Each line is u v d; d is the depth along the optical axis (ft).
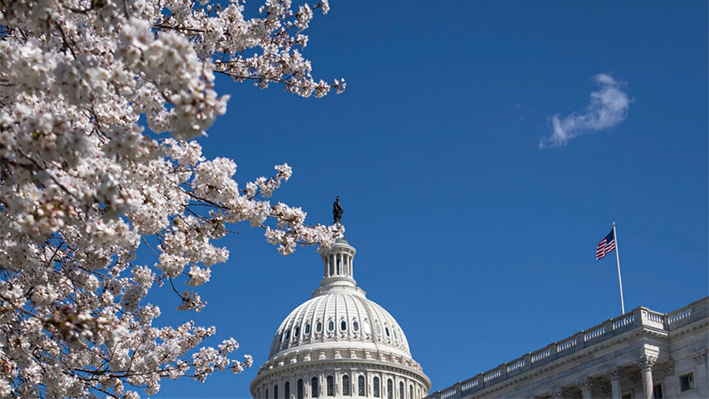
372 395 547.08
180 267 65.26
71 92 44.98
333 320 580.30
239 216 67.10
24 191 46.70
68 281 69.87
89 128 58.95
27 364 64.90
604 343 252.21
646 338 239.91
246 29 72.38
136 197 48.08
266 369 573.33
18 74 44.88
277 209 73.77
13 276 67.41
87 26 58.85
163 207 60.95
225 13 71.87
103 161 46.75
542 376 277.03
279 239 73.51
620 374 248.93
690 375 236.43
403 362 574.97
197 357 90.17
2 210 56.39
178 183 66.69
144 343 86.43
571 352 267.18
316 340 571.69
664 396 240.94
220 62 76.18
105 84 45.34
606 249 270.26
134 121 57.98
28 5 44.73
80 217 49.14
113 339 49.80
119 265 81.15
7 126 44.62
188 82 41.50
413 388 569.23
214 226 67.72
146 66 42.19
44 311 65.92
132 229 57.57
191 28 65.31
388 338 584.81
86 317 48.57
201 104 41.70
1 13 45.91
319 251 75.72
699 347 233.96
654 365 243.19
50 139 44.04
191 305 73.41
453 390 317.63
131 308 71.36
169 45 41.24
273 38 79.92
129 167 56.54
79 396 72.54
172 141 66.54
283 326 602.85
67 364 76.84
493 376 302.86
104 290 71.61
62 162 47.67
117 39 57.88
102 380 76.84
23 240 61.36
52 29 52.16
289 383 553.23
